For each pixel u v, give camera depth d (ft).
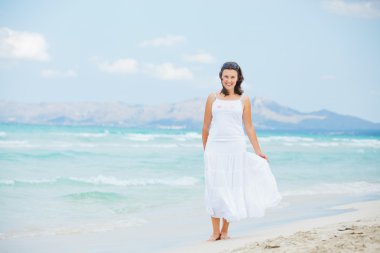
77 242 20.56
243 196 18.15
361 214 25.07
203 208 30.25
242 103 18.21
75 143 99.66
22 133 131.64
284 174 52.11
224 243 17.94
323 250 13.35
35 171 50.72
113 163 60.90
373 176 51.72
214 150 18.21
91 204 31.55
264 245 14.75
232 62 18.13
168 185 41.42
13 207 29.60
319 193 37.86
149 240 20.80
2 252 18.88
